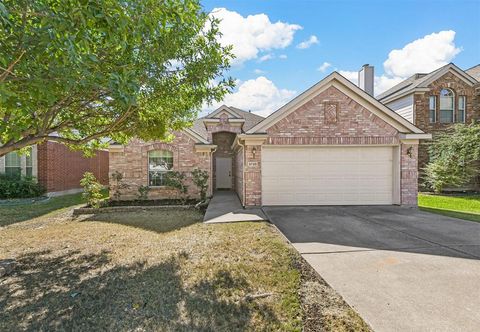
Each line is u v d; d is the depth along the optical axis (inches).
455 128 617.9
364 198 431.2
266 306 136.5
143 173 531.2
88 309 138.6
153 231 294.0
